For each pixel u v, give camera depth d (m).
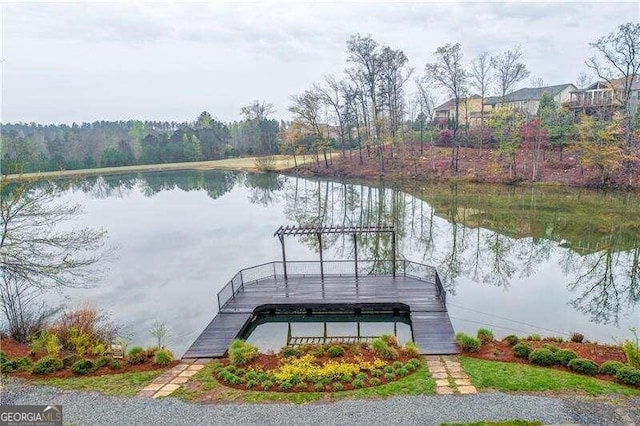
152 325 16.86
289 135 68.81
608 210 32.09
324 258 25.75
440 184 47.91
